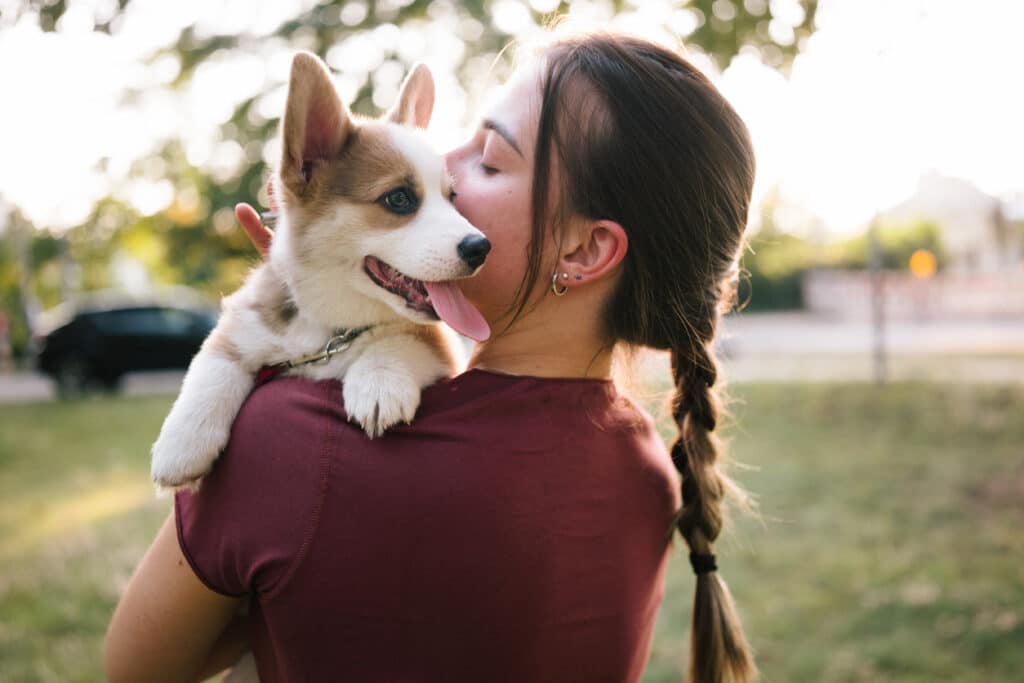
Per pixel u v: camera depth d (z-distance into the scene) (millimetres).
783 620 4191
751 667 1764
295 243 2070
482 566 1314
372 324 2006
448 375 1915
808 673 3723
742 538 5367
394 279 1968
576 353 1633
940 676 3674
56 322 16719
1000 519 5719
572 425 1465
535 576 1348
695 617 1736
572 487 1418
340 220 2051
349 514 1305
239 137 8172
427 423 1379
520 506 1353
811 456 7664
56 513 6641
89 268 30359
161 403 12922
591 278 1565
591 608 1425
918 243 32219
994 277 27859
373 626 1297
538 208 1575
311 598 1297
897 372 13320
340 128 2193
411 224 2027
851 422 9289
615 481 1495
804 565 4906
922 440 8266
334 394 1425
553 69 1621
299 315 1969
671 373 1832
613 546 1467
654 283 1614
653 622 1644
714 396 1773
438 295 1747
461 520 1314
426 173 2131
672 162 1578
